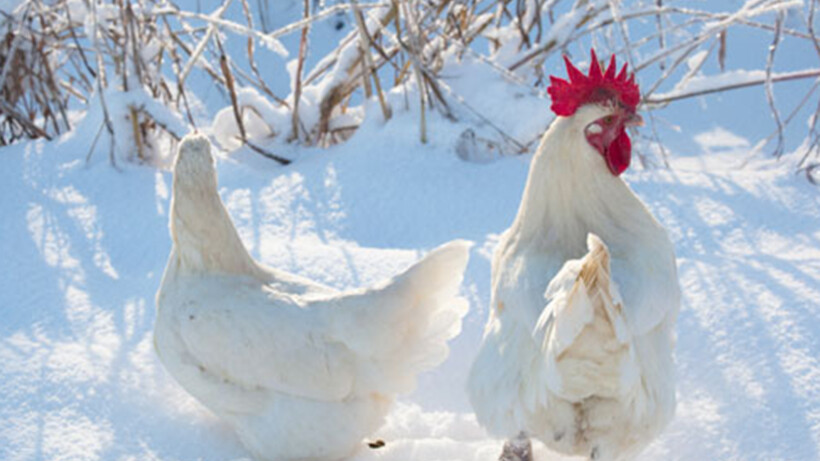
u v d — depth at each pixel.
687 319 4.19
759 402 3.69
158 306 3.74
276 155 6.15
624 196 3.38
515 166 5.73
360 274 4.64
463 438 3.77
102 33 6.20
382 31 6.04
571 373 2.82
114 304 4.54
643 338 3.12
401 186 5.55
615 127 3.29
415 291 3.48
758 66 7.31
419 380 4.13
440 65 6.27
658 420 3.06
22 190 5.56
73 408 3.77
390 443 3.69
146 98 5.95
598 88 3.28
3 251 5.00
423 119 5.83
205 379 3.55
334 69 6.34
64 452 3.53
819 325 4.05
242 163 6.10
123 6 6.11
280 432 3.49
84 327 4.36
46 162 5.82
